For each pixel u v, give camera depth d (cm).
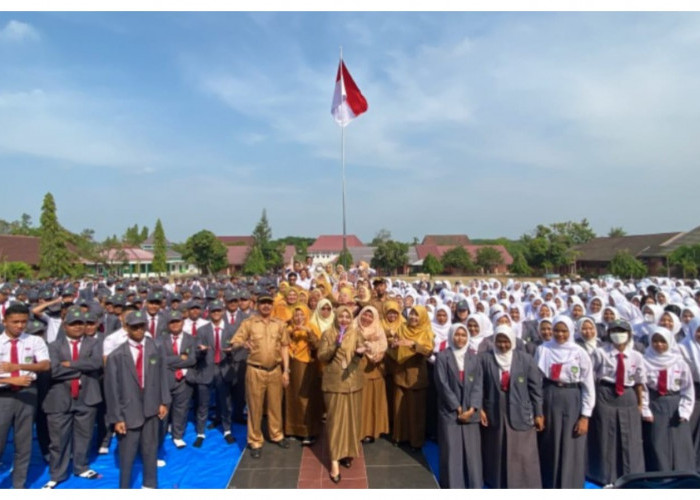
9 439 659
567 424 483
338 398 525
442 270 5497
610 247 5381
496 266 5619
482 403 503
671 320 650
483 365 509
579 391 486
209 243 5206
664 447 504
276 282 1764
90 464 589
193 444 645
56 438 528
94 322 574
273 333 601
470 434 496
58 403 528
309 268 1691
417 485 508
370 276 1557
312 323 648
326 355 528
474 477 489
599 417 509
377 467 547
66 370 531
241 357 691
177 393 637
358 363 539
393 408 617
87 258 4622
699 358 536
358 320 570
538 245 5238
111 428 630
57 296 1028
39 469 573
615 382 503
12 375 496
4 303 1041
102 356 565
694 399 521
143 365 496
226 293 793
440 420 512
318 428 632
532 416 484
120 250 5066
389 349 612
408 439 598
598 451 510
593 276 4888
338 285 1036
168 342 639
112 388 482
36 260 4116
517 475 480
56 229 3825
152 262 5762
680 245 4341
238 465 558
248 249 6000
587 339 541
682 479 356
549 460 496
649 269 4606
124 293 1086
